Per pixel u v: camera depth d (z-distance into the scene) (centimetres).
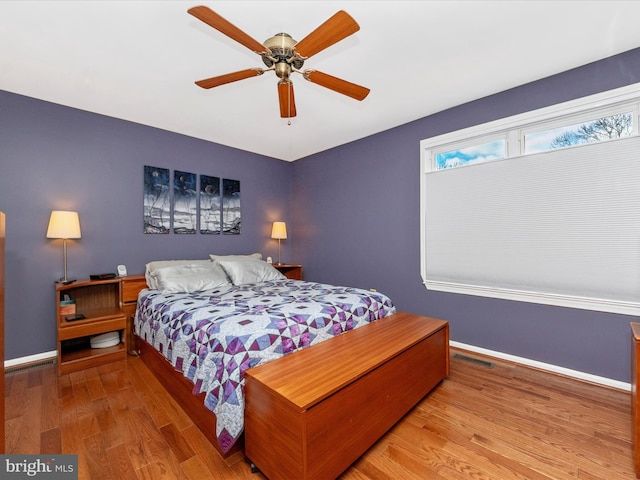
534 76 244
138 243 332
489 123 275
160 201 348
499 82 252
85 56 212
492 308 280
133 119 321
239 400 148
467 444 164
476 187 283
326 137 383
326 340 196
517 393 216
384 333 209
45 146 277
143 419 187
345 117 321
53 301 282
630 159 208
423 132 323
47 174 279
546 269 245
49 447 161
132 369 261
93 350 279
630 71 211
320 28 138
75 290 293
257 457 142
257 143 404
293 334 180
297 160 483
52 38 192
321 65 225
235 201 420
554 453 156
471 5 168
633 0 163
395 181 351
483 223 279
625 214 211
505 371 252
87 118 299
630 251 210
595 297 224
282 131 361
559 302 241
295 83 248
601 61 221
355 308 229
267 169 462
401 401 181
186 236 370
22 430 175
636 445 141
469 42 200
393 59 219
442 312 315
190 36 192
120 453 157
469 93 271
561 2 166
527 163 252
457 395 214
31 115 271
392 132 352
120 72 232
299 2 165
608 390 218
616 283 215
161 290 282
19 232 266
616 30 189
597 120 231
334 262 426
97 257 306
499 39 197
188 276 297
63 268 287
